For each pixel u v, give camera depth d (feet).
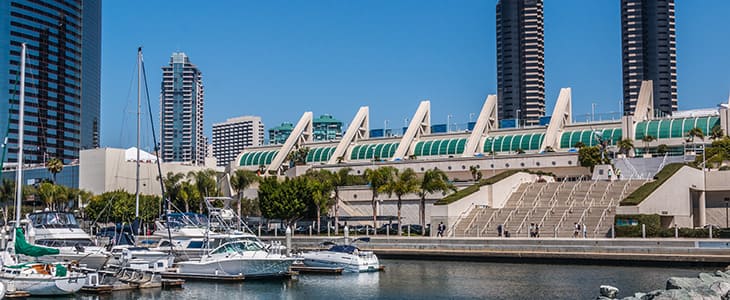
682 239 215.72
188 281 196.75
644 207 256.73
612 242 223.10
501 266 227.20
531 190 332.60
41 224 212.23
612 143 486.38
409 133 537.65
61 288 164.45
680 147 471.62
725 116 460.55
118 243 240.94
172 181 412.36
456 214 290.56
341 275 211.61
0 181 449.48
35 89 638.12
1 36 622.13
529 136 506.48
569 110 522.88
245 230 326.24
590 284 183.21
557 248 230.07
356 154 552.00
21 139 197.16
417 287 186.19
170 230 220.84
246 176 372.58
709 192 319.88
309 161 572.10
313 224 339.57
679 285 140.77
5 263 174.70
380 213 380.58
